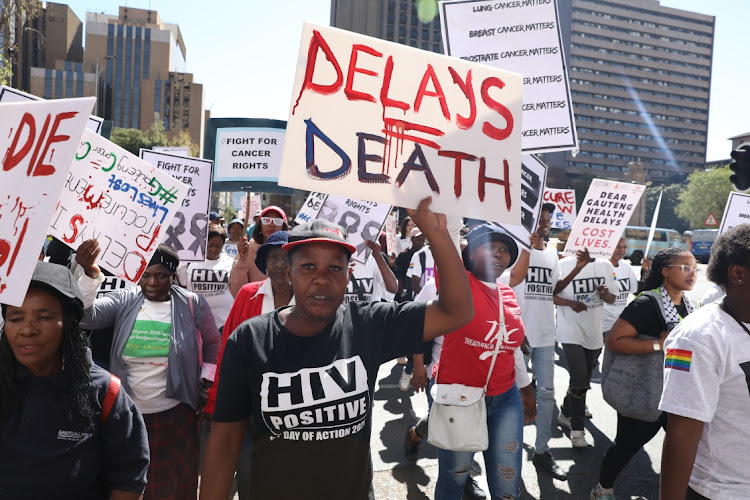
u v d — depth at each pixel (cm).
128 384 304
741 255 184
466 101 190
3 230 162
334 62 179
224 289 493
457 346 295
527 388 352
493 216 188
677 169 14538
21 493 160
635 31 14225
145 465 181
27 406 164
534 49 405
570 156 13662
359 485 181
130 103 11431
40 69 10006
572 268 538
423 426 426
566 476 424
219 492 180
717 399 183
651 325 343
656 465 448
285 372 175
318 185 174
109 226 288
